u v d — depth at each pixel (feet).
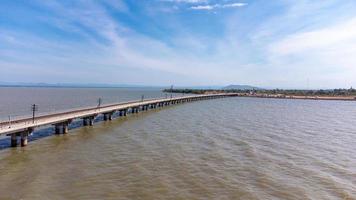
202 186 51.70
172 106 242.99
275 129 118.11
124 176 56.29
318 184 53.47
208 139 93.71
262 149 80.23
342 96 430.20
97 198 46.03
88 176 56.13
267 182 54.13
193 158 69.67
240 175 57.82
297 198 47.26
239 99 381.19
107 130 112.47
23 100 300.40
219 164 65.00
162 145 84.17
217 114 178.09
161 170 60.23
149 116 164.76
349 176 58.13
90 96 423.23
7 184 51.26
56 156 70.90
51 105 237.04
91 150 77.66
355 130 118.73
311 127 126.21
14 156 70.18
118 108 148.56
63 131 102.99
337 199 47.06
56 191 48.47
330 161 69.00
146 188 50.44
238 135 101.76
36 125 84.12
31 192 47.78
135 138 95.45
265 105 268.41
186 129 115.44
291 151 78.48
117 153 74.38
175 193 48.49
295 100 370.12
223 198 46.83
